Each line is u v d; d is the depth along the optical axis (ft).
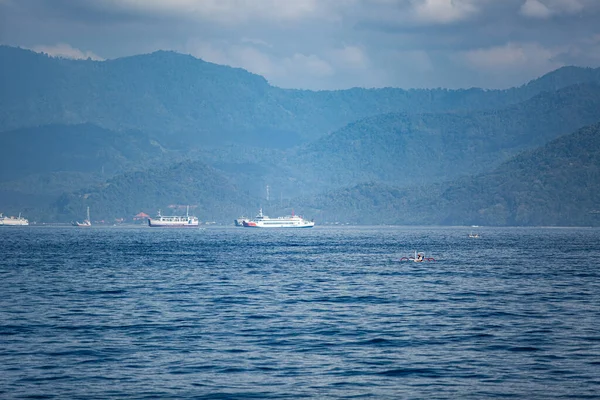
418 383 643.04
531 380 651.66
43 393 610.24
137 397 601.62
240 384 638.12
